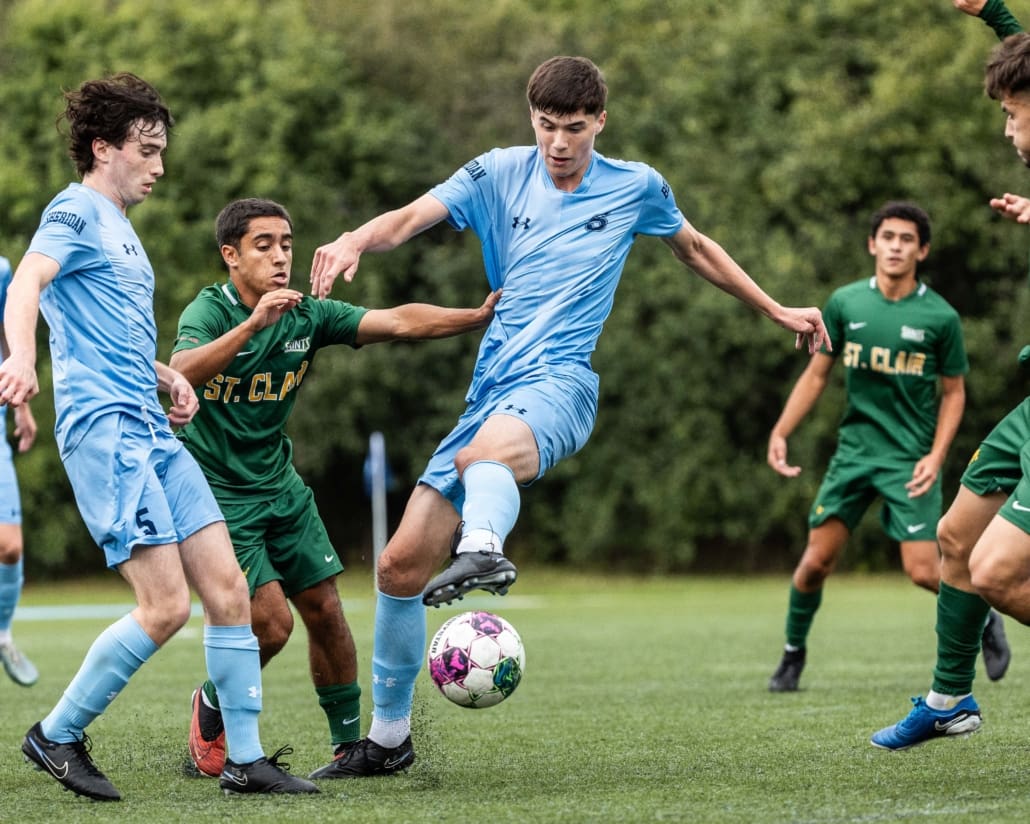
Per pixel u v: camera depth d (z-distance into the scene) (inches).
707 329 3225.9
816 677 1139.9
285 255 717.3
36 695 1108.5
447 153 3681.1
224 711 608.7
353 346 734.5
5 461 992.9
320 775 650.8
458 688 622.5
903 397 1056.2
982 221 3105.3
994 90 577.9
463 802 558.3
